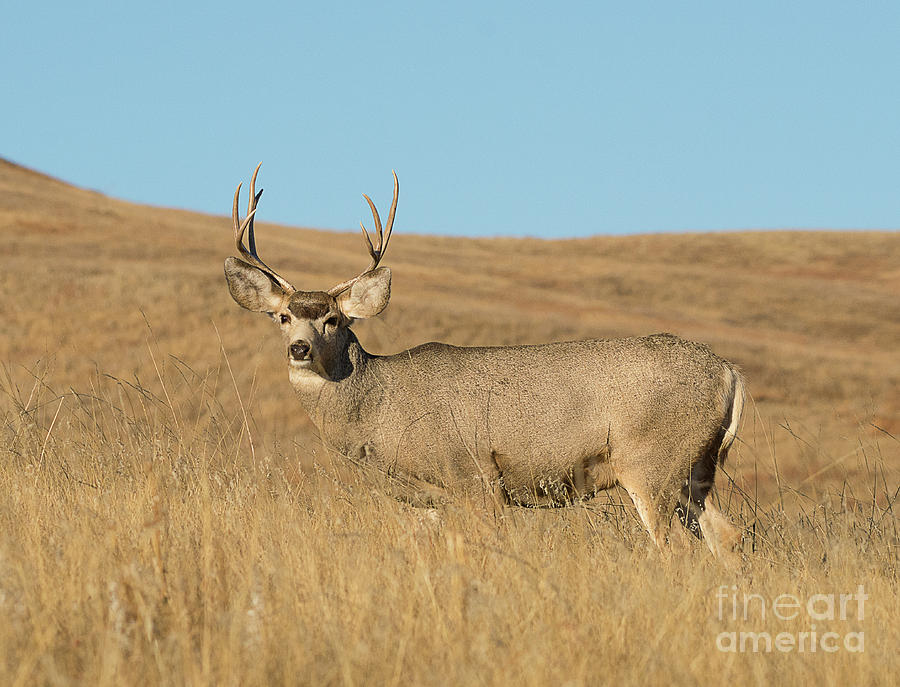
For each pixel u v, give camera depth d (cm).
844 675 1555
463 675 1389
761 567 2402
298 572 1806
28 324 12506
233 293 2814
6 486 2539
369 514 2394
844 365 14962
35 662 1362
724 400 2792
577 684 1357
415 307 16000
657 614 1711
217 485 2598
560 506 2816
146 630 1474
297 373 2759
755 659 1579
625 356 2748
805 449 5269
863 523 2869
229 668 1351
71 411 3475
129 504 2309
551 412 2702
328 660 1461
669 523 2734
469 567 1978
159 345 11612
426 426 2709
